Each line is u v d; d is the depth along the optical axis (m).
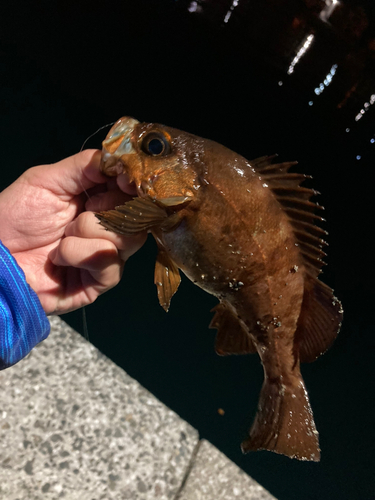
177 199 0.21
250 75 0.84
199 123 0.74
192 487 0.30
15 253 0.27
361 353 0.59
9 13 0.80
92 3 0.86
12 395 0.31
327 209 0.70
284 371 0.23
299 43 0.80
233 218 0.21
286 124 0.78
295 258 0.22
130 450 0.30
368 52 0.74
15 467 0.28
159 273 0.24
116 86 0.75
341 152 0.77
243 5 0.83
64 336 0.34
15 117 0.67
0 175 0.61
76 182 0.25
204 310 0.57
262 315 0.23
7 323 0.20
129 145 0.23
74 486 0.28
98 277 0.23
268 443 0.23
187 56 0.84
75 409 0.31
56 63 0.75
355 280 0.65
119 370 0.34
